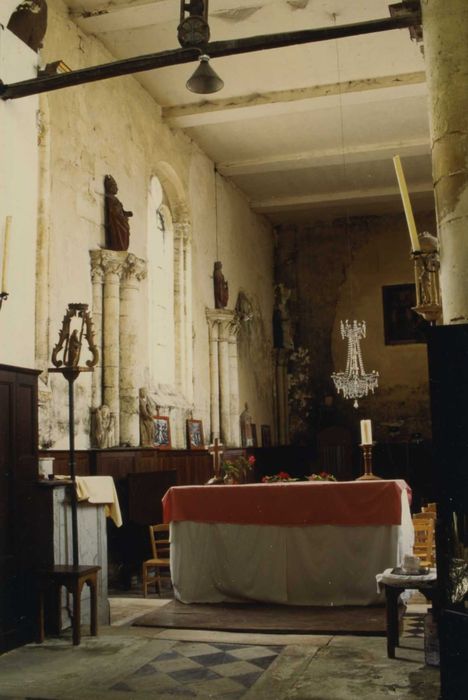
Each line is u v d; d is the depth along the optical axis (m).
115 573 11.84
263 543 8.58
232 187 21.22
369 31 6.57
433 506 11.28
